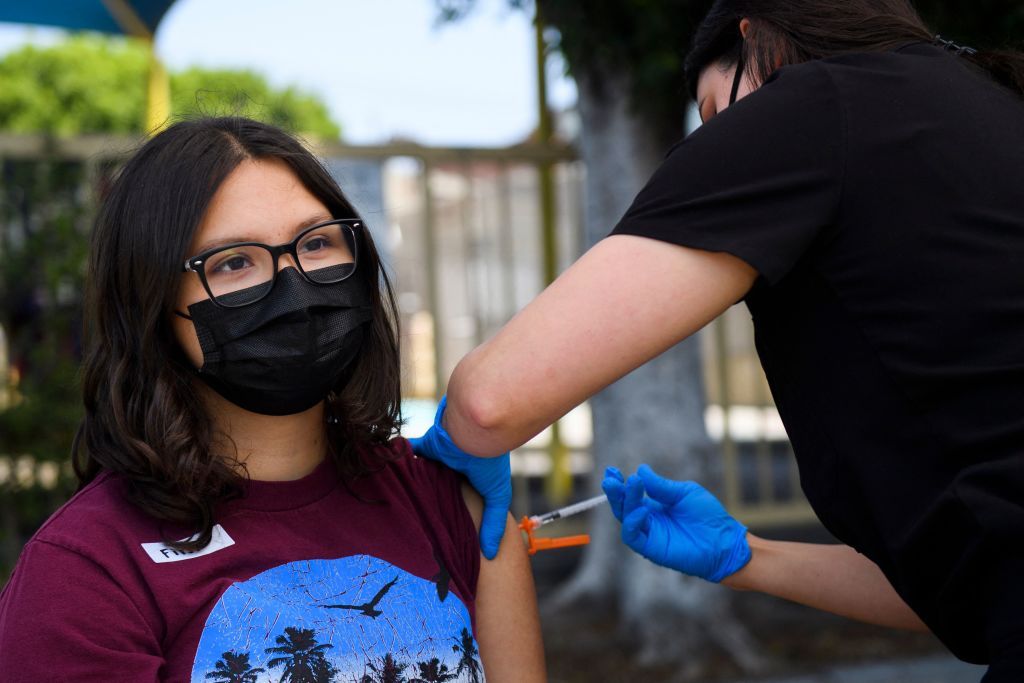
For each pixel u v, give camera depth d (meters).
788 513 6.16
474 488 1.51
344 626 1.23
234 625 1.19
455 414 1.32
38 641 1.14
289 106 14.55
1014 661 1.15
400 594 1.29
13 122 13.05
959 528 1.19
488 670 1.48
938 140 1.23
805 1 1.41
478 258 6.05
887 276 1.22
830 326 1.26
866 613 1.71
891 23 1.39
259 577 1.24
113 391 1.28
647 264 1.23
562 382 1.24
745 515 6.05
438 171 5.93
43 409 4.53
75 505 1.25
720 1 1.50
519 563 1.54
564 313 1.24
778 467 8.62
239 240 1.27
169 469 1.23
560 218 6.09
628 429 4.60
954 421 1.19
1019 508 1.15
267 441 1.35
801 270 1.27
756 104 1.27
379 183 5.51
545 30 4.30
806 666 4.35
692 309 1.24
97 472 1.38
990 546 1.17
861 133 1.23
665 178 1.27
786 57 1.39
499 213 5.97
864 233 1.22
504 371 1.25
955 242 1.20
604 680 4.22
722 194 1.22
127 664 1.14
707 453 4.62
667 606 4.44
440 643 1.29
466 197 6.03
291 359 1.27
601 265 1.25
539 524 1.59
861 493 1.29
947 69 1.31
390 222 5.51
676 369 4.59
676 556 1.70
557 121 6.60
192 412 1.29
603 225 4.59
